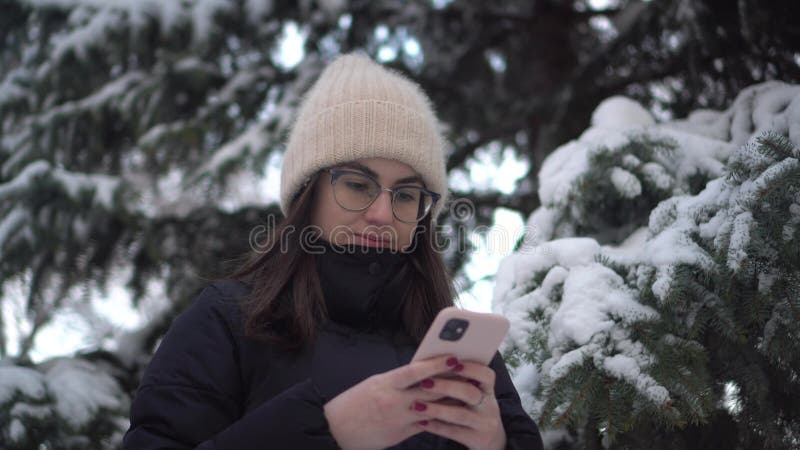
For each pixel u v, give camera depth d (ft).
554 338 5.99
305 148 4.95
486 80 14.73
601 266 6.23
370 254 4.65
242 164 10.82
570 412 5.43
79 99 12.18
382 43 13.61
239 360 4.30
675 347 5.60
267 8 11.92
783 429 5.97
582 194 7.22
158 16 11.62
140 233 11.24
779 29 8.38
